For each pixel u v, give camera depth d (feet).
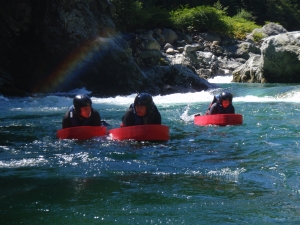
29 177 26.61
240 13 217.77
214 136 41.39
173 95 93.61
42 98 82.58
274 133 42.57
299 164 29.73
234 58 161.48
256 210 20.76
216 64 151.33
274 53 118.21
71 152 34.06
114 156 32.48
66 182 25.49
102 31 106.11
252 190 23.84
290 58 117.08
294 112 59.41
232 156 32.50
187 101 79.25
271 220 19.57
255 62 128.88
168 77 106.01
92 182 25.46
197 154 33.30
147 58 134.31
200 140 39.40
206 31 171.32
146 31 155.43
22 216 20.13
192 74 107.86
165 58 143.02
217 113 51.57
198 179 26.04
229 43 168.35
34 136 41.93
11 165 29.73
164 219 19.70
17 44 100.58
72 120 42.09
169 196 22.80
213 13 170.91
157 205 21.48
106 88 100.68
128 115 41.45
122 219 19.71
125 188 24.20
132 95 94.53
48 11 98.84
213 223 19.24
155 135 38.78
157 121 41.60
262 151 34.30
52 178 26.35
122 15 148.25
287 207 21.17
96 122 42.88
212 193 23.32
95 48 99.76
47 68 101.19
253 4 233.35
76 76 100.99
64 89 100.73
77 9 99.91
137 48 138.92
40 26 99.40
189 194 23.12
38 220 19.65
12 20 98.63
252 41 174.19
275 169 28.37
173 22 168.04
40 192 23.56
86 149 35.22
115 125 49.73
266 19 233.14
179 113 60.54
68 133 40.11
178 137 40.98
